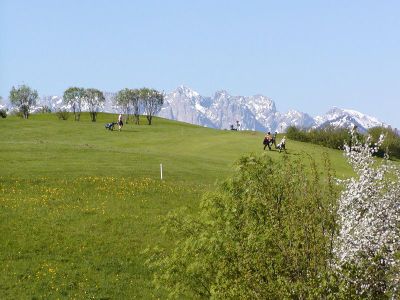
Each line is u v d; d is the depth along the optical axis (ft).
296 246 52.70
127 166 183.73
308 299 49.47
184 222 84.43
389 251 59.16
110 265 111.04
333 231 55.57
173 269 83.25
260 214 65.62
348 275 52.85
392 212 62.49
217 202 77.15
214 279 75.51
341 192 63.31
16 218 128.36
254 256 55.11
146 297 100.07
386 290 57.06
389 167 65.51
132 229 128.67
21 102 553.23
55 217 131.34
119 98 531.09
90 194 148.56
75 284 102.58
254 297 52.34
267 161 72.64
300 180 57.47
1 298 94.53
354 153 67.77
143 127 356.18
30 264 108.06
